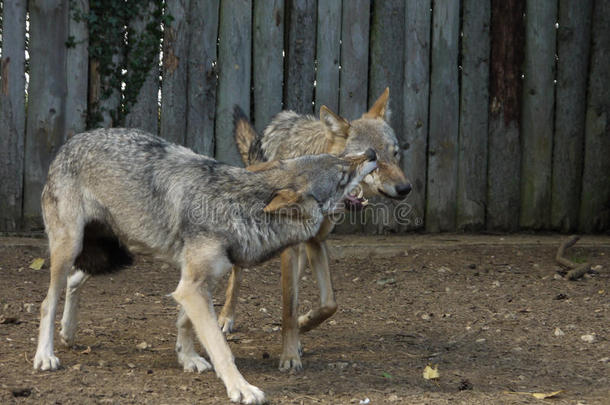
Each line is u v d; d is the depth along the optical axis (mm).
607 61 12039
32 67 10422
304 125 6809
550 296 8445
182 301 5043
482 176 11992
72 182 5602
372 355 6242
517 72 11930
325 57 11383
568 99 12062
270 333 7098
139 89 10789
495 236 11703
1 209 10422
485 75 11844
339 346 6547
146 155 5555
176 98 10938
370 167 5688
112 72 10672
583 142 12156
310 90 11398
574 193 12172
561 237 11742
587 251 10742
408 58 11602
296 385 5277
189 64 10984
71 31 10523
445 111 11742
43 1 10359
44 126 10500
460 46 11898
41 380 5070
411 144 11664
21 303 7582
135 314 7430
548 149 12070
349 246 10523
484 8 11742
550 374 5672
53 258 5555
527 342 6652
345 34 11414
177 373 5520
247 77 11203
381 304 8234
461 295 8578
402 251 10594
